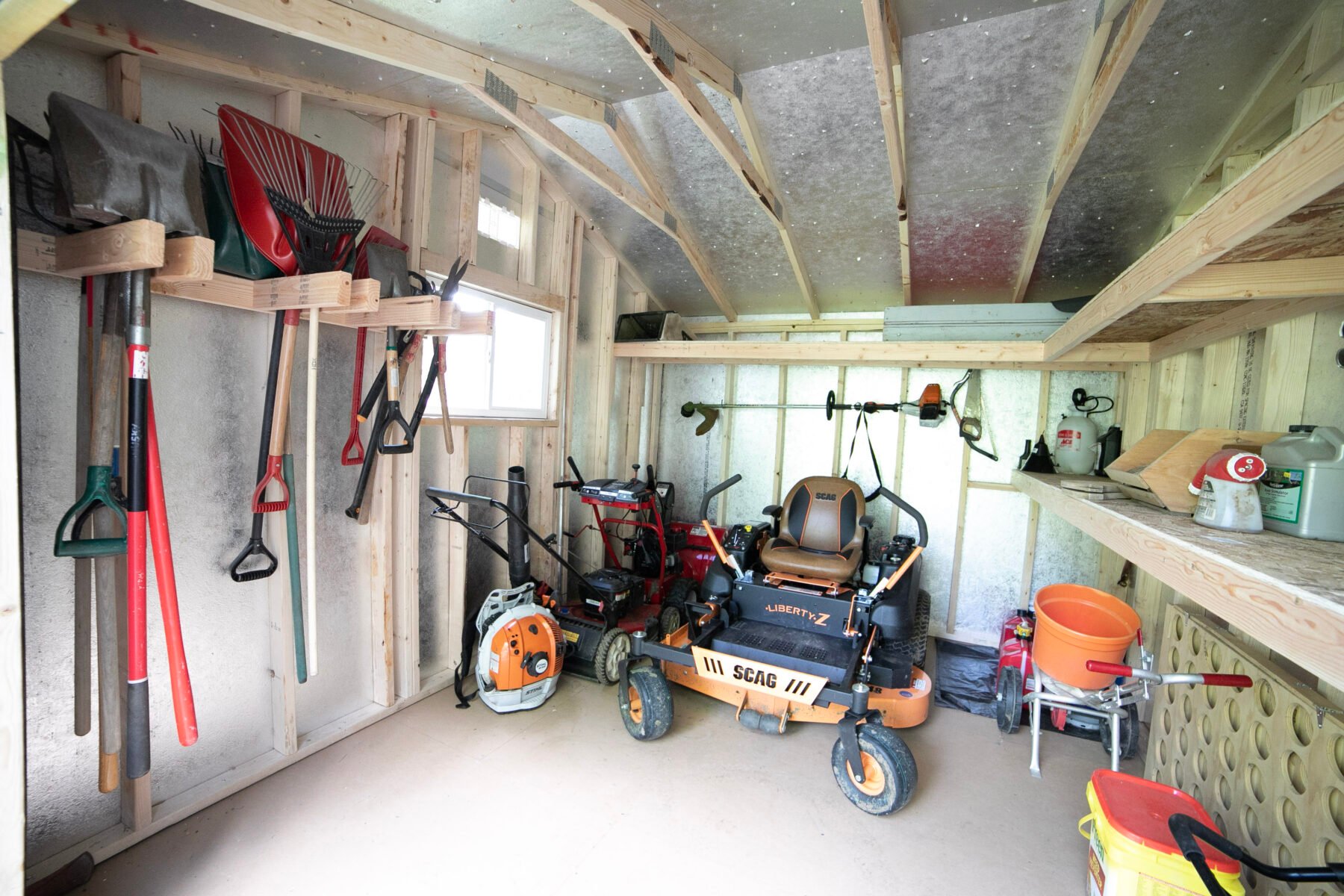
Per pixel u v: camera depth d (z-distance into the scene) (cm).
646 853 187
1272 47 186
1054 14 189
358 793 209
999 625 393
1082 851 196
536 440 342
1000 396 389
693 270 401
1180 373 267
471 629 277
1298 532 127
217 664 204
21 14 91
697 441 477
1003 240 315
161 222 138
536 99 222
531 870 178
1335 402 166
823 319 437
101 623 151
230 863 175
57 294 158
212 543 199
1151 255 142
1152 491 170
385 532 251
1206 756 184
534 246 313
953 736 270
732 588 301
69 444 163
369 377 246
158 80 174
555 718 265
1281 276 137
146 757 141
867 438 423
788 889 175
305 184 181
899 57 206
